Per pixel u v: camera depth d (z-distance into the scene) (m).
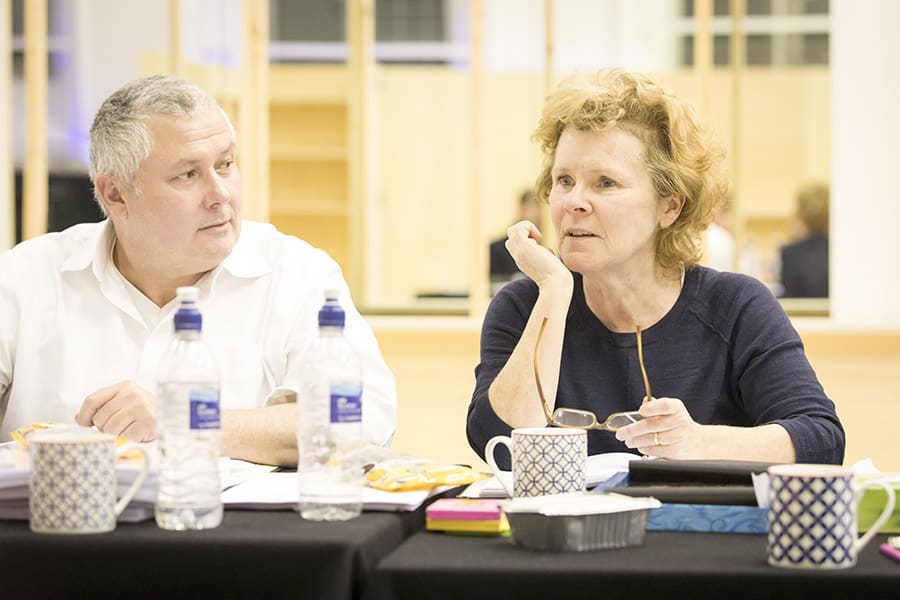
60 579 3.16
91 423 4.19
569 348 4.73
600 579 2.87
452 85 22.92
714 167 4.65
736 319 4.66
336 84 22.59
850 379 13.89
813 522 2.90
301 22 23.19
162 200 4.67
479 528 3.30
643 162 4.51
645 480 3.54
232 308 5.04
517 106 22.70
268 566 3.06
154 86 4.71
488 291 18.77
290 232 22.83
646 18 22.08
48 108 20.55
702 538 3.26
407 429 11.66
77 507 3.20
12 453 3.71
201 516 3.23
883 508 3.32
